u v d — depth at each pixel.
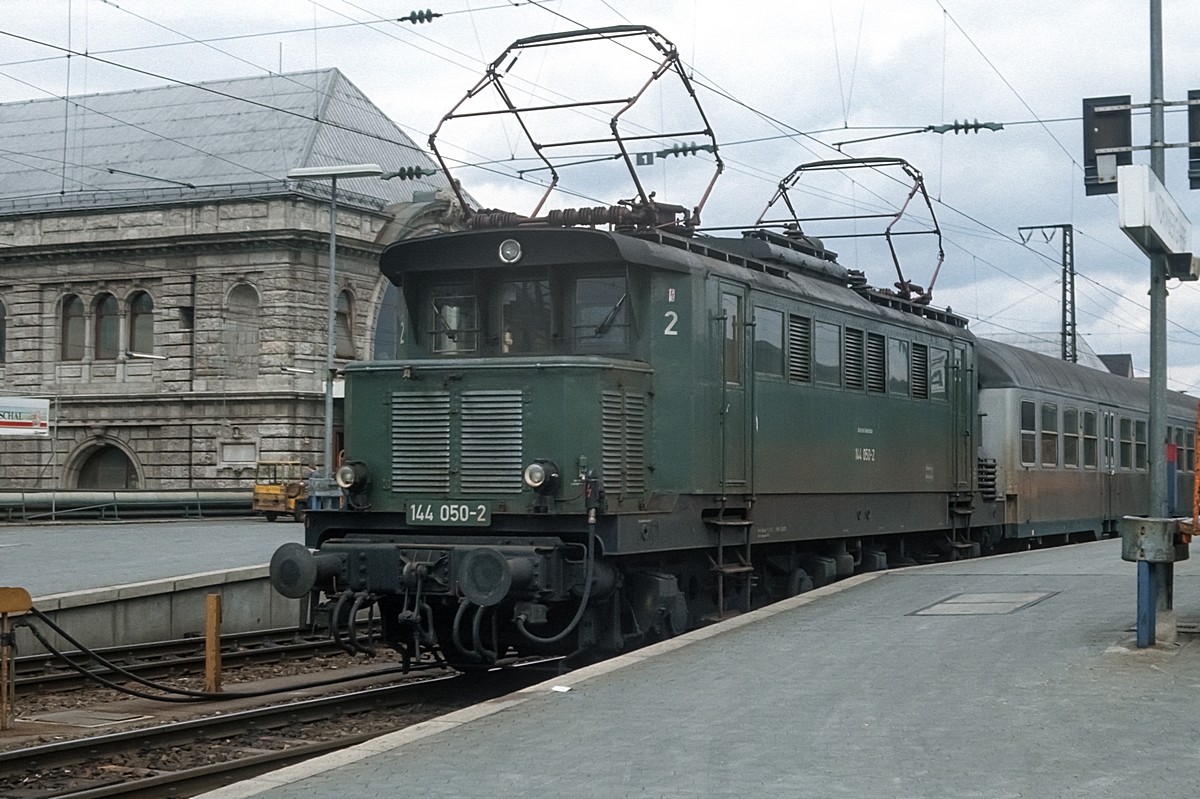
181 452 52.31
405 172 34.03
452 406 13.70
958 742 8.88
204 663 17.22
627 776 8.26
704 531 14.84
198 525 41.72
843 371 17.94
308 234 50.41
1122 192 11.35
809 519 17.06
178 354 52.41
